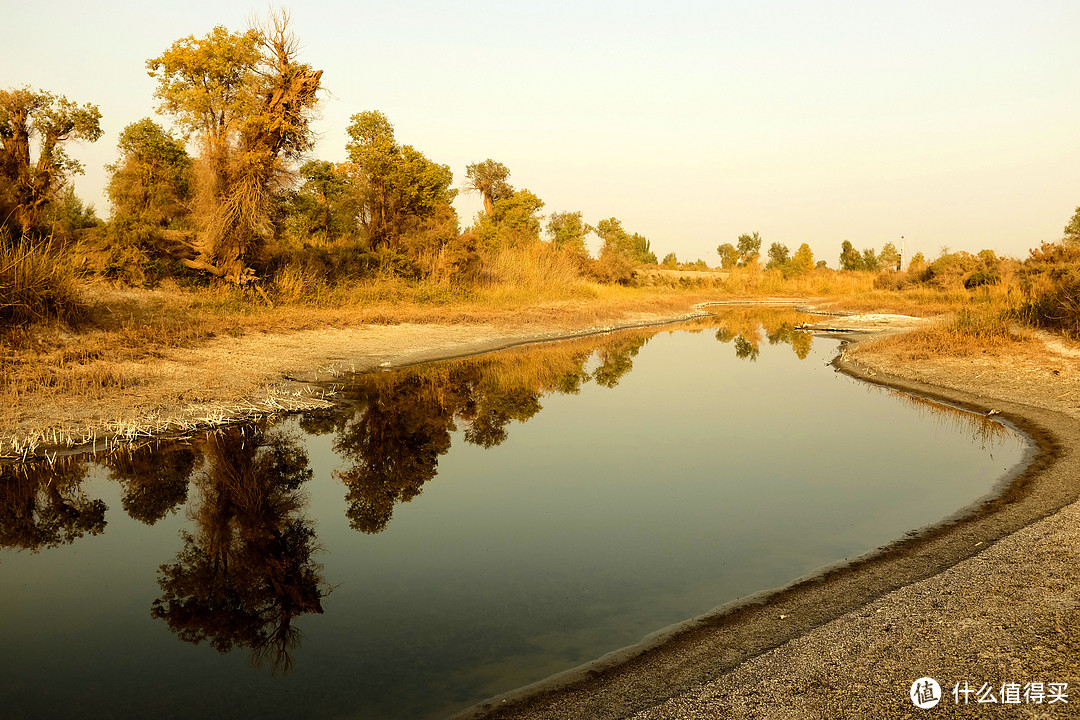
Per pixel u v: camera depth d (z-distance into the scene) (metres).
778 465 10.57
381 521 8.23
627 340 29.22
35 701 4.63
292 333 21.02
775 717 4.09
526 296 37.34
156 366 14.68
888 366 18.95
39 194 21.83
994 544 6.71
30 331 14.55
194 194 25.89
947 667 4.49
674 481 9.81
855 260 94.50
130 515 8.25
